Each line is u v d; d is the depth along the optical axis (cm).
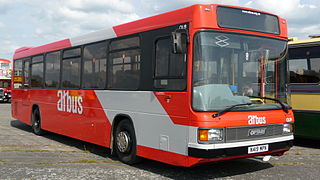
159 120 632
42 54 1153
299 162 757
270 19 664
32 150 891
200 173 657
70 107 957
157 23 658
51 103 1073
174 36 561
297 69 967
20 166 706
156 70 650
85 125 880
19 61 1357
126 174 646
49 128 1088
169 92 609
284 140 641
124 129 743
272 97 647
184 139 573
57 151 884
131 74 720
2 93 3338
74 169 684
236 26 608
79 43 929
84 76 898
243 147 573
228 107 574
